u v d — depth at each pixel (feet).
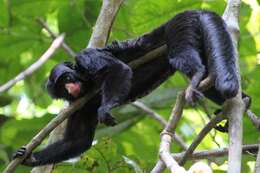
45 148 41.01
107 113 38.32
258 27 66.08
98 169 42.39
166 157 30.89
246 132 49.32
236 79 32.99
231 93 32.07
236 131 31.30
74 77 40.78
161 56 40.78
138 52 41.55
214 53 34.65
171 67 41.09
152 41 41.45
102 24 44.01
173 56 38.93
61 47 55.88
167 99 55.06
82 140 41.55
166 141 33.83
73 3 57.67
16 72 62.13
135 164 42.19
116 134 55.98
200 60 37.19
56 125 36.94
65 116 37.45
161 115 58.44
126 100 41.96
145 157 56.75
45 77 63.41
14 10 58.03
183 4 54.95
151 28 55.88
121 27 56.95
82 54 40.88
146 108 53.83
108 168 42.32
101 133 54.44
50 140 42.19
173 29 39.81
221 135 57.57
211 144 58.34
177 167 29.22
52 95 42.19
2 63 61.72
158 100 55.06
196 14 39.55
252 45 57.52
